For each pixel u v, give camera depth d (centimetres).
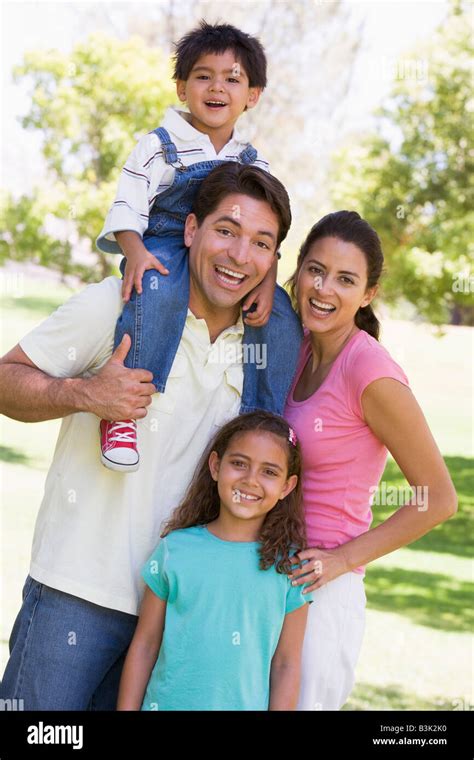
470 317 2091
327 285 286
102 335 279
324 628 286
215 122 351
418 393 1683
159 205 315
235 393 292
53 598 280
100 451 279
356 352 286
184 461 287
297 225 1302
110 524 278
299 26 1434
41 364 276
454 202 1166
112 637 285
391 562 947
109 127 1190
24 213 1285
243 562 275
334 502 290
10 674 287
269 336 293
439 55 1175
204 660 268
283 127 1396
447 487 282
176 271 284
